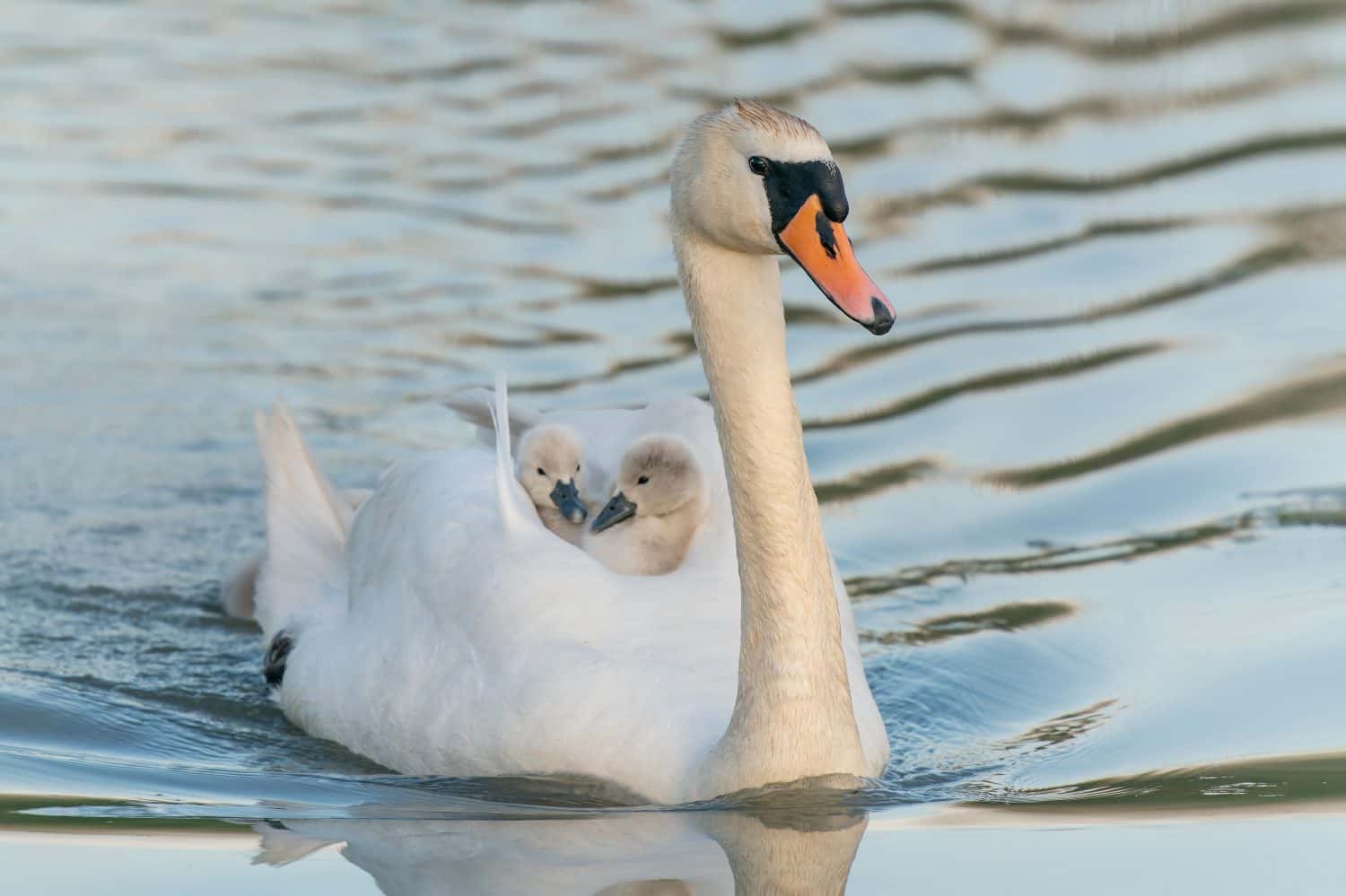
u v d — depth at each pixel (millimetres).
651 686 10352
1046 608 13070
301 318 18281
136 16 29047
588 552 11914
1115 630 12641
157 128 23828
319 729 11664
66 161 22688
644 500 11719
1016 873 8875
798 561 9539
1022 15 26578
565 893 8688
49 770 10656
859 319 8703
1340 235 19016
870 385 16531
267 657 12680
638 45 26297
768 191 8977
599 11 28109
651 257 19516
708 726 10156
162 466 15539
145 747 11328
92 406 16469
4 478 15172
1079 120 22781
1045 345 17047
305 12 29266
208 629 13375
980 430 15703
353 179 21891
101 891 8688
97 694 12172
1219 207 20031
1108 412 15852
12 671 12383
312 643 12172
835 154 21797
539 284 18953
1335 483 14477
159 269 19516
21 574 13875
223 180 21984
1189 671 11883
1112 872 8875
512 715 10453
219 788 10500
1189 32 25781
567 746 10273
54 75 25969
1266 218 19656
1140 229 19562
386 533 12141
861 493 14789
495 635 10828
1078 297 18031
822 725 9703
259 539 14594
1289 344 16781
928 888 8688
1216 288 18047
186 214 20969
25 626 13172
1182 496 14523
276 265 19594
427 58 26375
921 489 14859
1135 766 10586
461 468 12148
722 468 12078
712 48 25906
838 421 15914
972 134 22469
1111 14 26516
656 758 10078
